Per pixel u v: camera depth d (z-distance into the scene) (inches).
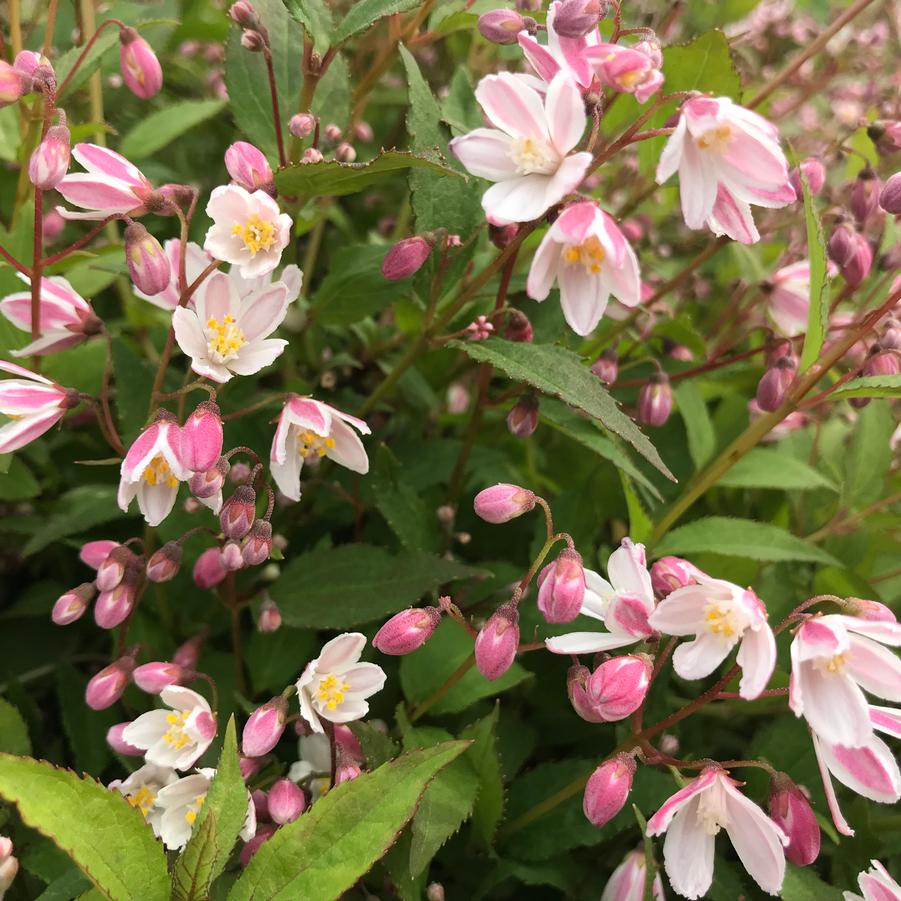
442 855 7.7
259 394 9.5
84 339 7.6
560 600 6.2
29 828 7.1
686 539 8.6
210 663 8.4
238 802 5.4
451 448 9.7
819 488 10.3
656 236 13.2
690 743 8.6
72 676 8.2
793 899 7.1
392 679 8.4
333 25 8.0
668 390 8.7
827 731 5.8
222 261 7.0
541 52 6.5
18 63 7.3
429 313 8.3
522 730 8.3
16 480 8.5
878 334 8.0
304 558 8.2
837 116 13.4
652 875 5.9
